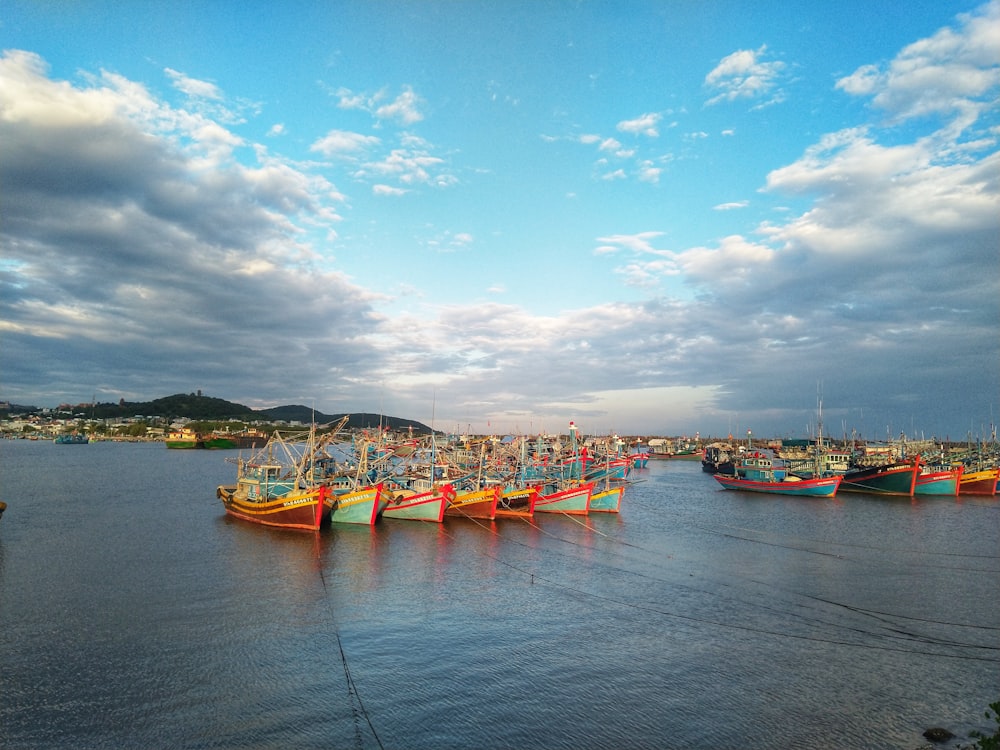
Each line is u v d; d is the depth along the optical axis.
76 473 175.75
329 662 39.34
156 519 92.38
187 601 51.56
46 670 37.47
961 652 42.84
